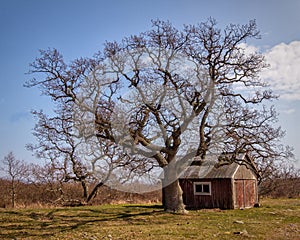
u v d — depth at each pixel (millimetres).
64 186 33969
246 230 14852
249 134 19797
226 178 26422
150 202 31547
